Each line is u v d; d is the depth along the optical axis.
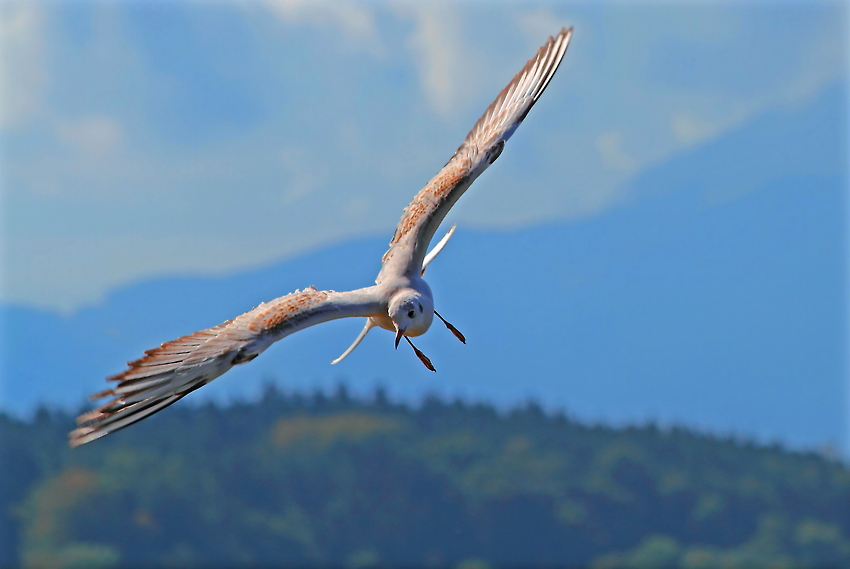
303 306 8.45
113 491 81.38
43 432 88.31
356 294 9.05
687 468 96.56
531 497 89.12
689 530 90.31
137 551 79.88
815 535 88.88
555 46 10.59
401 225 9.88
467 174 9.97
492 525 88.75
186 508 83.12
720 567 84.12
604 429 100.62
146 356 7.58
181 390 7.60
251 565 82.38
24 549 79.00
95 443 88.56
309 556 84.00
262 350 7.89
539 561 87.75
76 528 79.19
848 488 91.69
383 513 88.56
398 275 9.39
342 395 101.12
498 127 10.32
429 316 9.24
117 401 7.40
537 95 10.40
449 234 10.19
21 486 82.25
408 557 87.31
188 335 7.82
